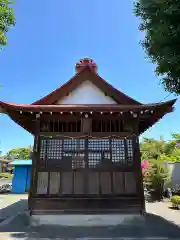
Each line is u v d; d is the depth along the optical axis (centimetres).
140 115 922
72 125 952
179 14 647
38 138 920
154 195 1650
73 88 1059
